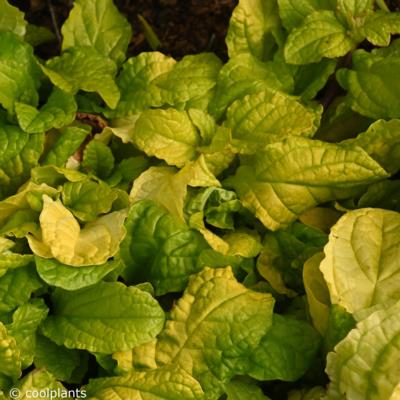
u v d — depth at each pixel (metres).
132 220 0.63
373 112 0.65
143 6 0.71
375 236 0.62
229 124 0.66
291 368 0.60
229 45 0.68
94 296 0.61
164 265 0.63
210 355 0.60
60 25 0.71
